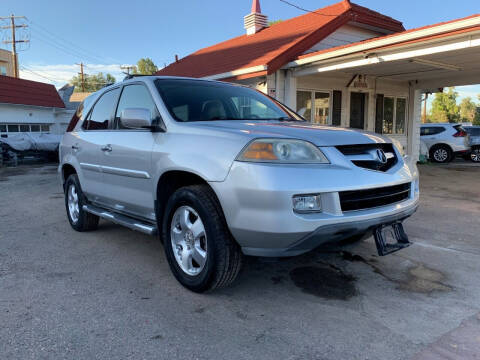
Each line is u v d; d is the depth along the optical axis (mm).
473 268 3773
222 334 2607
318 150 2830
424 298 3137
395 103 13656
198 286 3104
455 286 3363
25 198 7867
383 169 3141
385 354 2375
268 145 2713
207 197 2961
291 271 3707
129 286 3387
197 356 2363
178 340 2537
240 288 3334
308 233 2613
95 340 2533
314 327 2693
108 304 3043
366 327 2691
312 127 3305
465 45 7070
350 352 2395
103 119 4480
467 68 10492
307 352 2398
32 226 5508
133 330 2656
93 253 4285
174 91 3797
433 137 15305
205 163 2902
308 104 11484
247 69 10188
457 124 15125
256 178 2619
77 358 2340
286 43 11188
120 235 4996
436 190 8406
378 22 12094
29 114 21469
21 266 3883
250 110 4105
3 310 2936
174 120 3422
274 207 2580
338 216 2701
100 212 4426
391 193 3111
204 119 3588
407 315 2859
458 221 5613
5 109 19984
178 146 3176
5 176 11891
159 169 3303
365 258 4043
